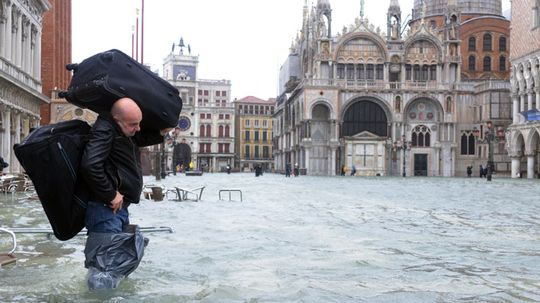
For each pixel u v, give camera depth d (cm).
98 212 769
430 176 9069
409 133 9206
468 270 953
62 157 722
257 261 1022
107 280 767
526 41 7412
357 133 9225
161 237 1327
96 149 727
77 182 757
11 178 2848
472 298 747
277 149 12538
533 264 1015
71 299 717
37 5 5112
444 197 3125
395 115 9094
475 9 10588
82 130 756
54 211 749
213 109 15450
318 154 9212
